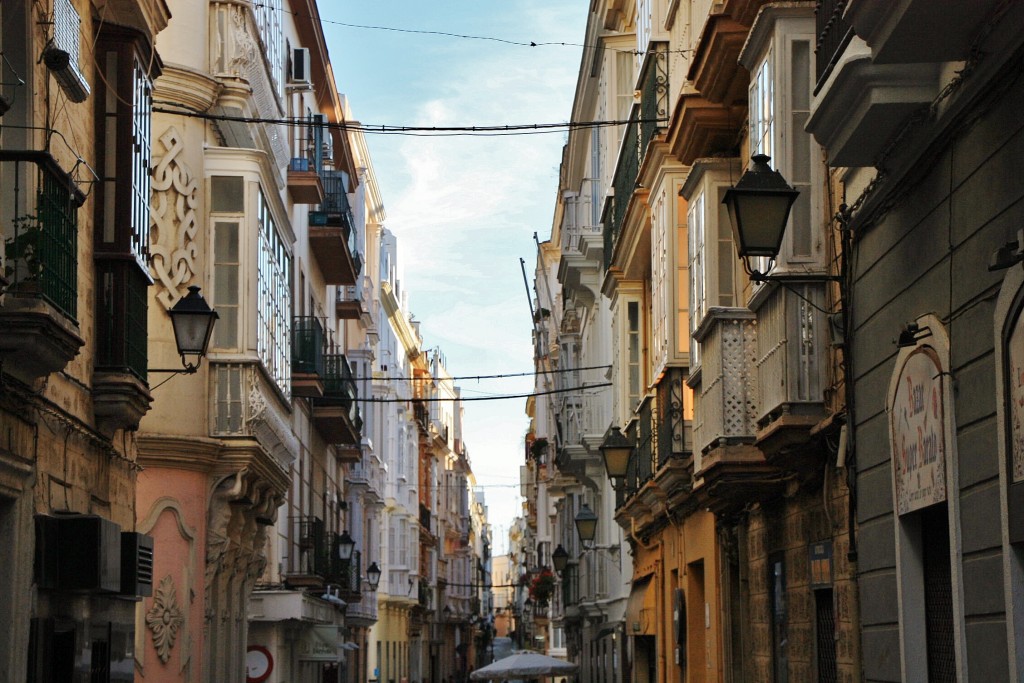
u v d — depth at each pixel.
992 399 8.39
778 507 14.78
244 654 22.75
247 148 20.30
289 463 24.19
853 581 11.82
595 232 31.45
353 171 39.75
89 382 12.27
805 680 13.52
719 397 14.52
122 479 13.48
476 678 36.38
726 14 14.09
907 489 10.08
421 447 73.50
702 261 16.23
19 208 10.16
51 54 10.42
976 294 8.62
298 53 28.70
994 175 8.29
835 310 12.20
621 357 25.08
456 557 95.94
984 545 8.54
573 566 41.84
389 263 59.12
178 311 13.73
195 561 19.44
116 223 12.76
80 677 11.46
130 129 12.98
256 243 20.16
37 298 9.29
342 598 34.75
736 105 15.62
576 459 34.16
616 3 27.94
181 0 19.91
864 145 9.98
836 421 11.88
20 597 9.97
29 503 10.16
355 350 43.69
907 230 10.10
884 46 8.41
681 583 21.34
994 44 7.98
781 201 10.61
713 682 18.44
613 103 28.66
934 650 10.11
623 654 30.97
